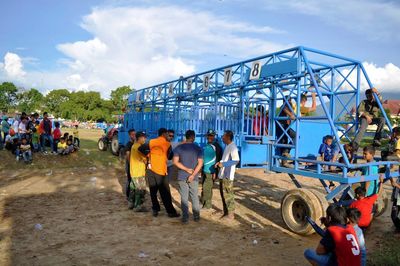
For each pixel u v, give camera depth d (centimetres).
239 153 789
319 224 568
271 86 760
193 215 665
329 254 357
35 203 776
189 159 647
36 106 8975
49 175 1155
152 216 694
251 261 479
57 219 654
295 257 498
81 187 975
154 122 1367
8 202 783
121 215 693
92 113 8156
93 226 617
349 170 637
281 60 762
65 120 8112
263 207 807
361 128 666
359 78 795
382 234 623
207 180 765
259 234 601
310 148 776
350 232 347
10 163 1316
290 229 615
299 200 601
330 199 589
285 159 691
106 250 504
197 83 1100
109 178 1140
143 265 455
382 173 615
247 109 840
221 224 655
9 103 8869
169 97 1287
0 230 584
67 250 500
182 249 518
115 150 1730
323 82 845
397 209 623
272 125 750
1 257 469
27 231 580
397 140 683
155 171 672
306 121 770
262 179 1216
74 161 1464
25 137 1335
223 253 506
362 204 552
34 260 461
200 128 1002
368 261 469
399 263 455
